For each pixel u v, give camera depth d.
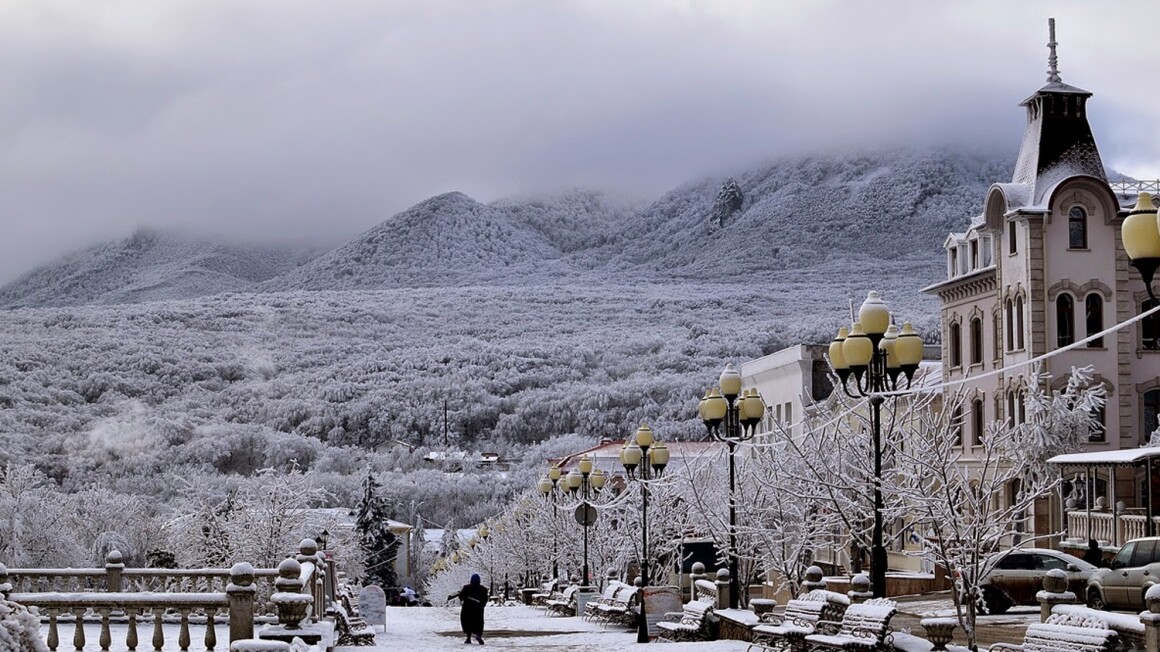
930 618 21.53
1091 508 46.66
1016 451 37.53
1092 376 51.16
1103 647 16.28
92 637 25.72
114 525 78.44
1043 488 28.70
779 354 68.75
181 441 163.50
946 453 27.72
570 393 175.12
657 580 51.12
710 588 32.81
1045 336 51.22
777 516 36.16
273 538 60.88
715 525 38.41
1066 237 51.62
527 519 74.56
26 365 191.38
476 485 143.00
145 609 22.25
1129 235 14.60
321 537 51.81
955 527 24.92
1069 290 51.44
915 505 26.89
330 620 29.05
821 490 33.28
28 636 18.67
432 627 40.91
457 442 174.12
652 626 34.22
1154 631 15.61
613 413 167.75
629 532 53.16
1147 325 52.09
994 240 54.22
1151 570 28.77
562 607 47.66
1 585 19.22
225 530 61.66
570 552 60.44
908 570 50.09
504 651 29.58
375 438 177.00
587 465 47.41
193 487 92.62
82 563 64.81
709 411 32.31
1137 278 51.78
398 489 141.12
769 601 28.53
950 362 58.25
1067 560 33.62
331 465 161.12
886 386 28.09
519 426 173.75
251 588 21.98
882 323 23.59
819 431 34.72
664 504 51.44
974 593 23.67
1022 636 26.94
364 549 102.44
